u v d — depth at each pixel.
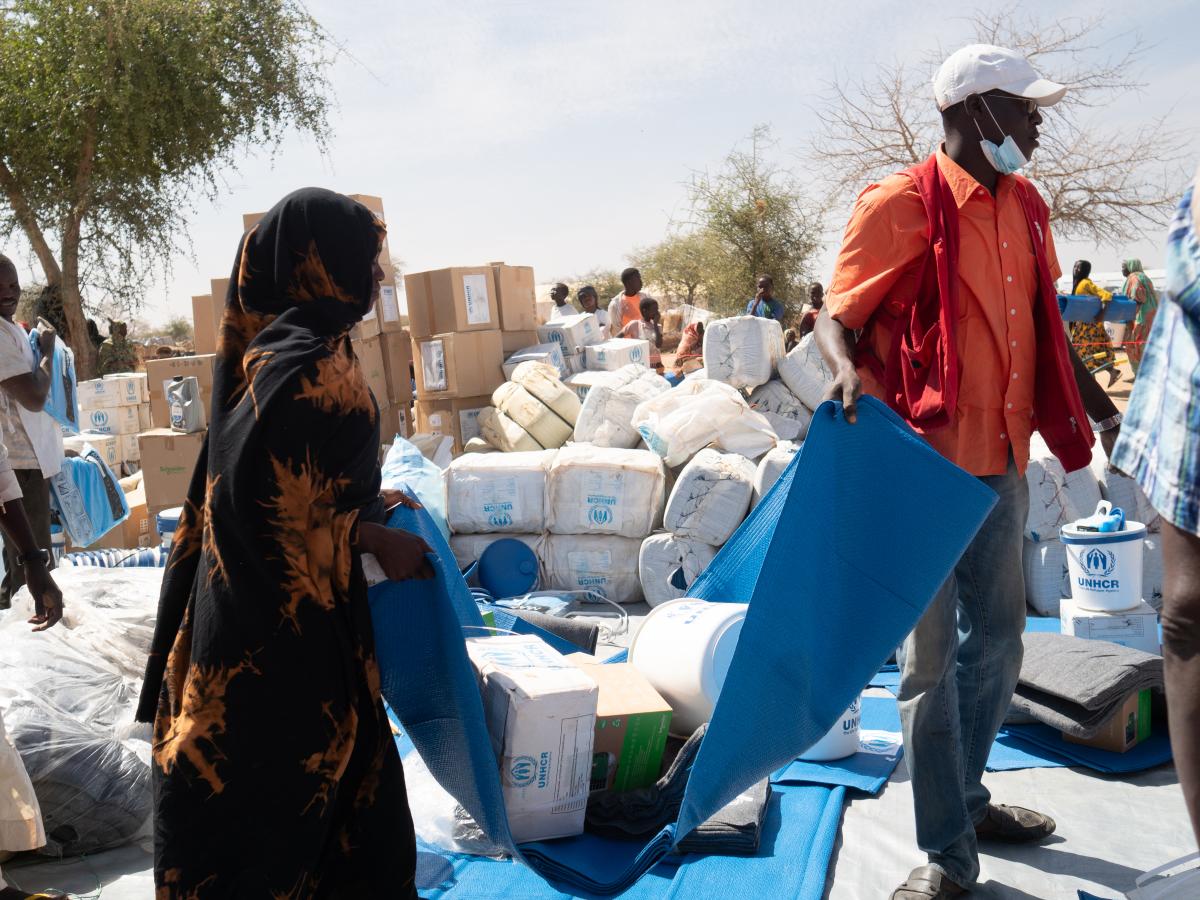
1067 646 4.20
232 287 2.52
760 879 3.14
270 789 2.36
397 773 2.54
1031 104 2.95
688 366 11.39
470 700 2.75
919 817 3.02
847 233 3.00
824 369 7.34
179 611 2.58
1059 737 4.16
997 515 3.02
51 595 3.35
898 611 2.68
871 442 2.68
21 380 5.40
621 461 6.53
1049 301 3.02
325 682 2.39
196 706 2.37
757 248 26.83
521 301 9.83
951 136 3.01
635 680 3.90
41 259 18.83
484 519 6.65
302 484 2.35
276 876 2.35
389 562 2.60
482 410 8.58
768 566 2.71
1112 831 3.42
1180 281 1.35
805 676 2.76
